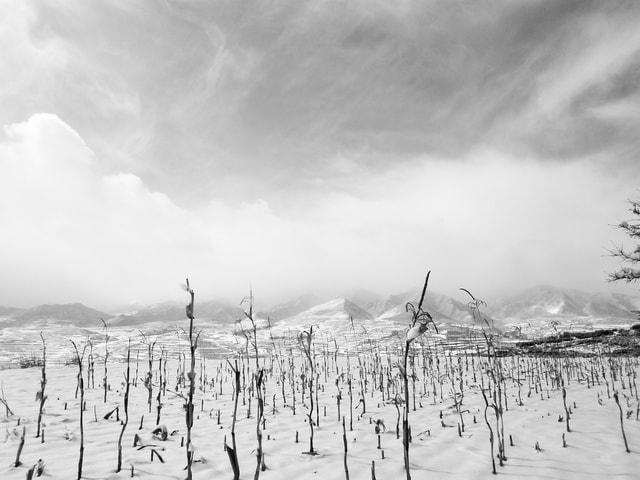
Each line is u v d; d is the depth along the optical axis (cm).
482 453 619
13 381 1287
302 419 872
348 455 612
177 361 2033
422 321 411
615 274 1288
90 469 532
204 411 945
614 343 2288
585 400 1080
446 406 1018
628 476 514
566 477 518
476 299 642
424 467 559
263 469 545
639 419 830
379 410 970
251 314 468
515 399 1091
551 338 2481
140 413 898
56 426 756
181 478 508
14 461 557
